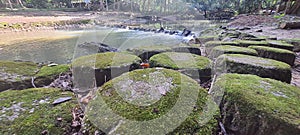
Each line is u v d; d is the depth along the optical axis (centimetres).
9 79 197
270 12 1188
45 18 1278
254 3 1352
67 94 165
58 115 133
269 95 125
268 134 106
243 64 187
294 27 633
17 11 1717
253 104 116
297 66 258
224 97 132
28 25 1012
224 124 126
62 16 1420
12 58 432
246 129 116
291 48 292
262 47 270
